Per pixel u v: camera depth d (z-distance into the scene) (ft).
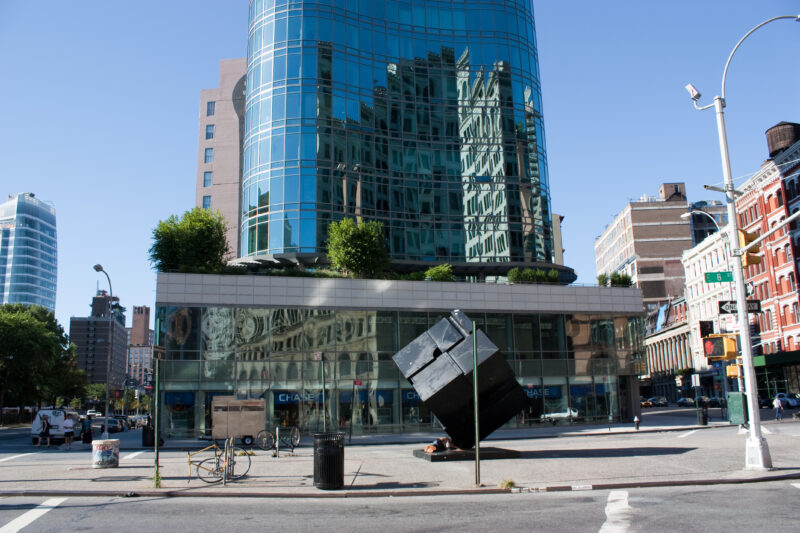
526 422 141.08
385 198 178.60
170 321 125.39
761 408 204.44
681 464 59.06
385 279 143.43
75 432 149.18
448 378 65.67
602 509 37.99
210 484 50.47
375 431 131.13
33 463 72.54
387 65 187.42
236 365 126.72
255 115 179.73
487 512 37.83
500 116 193.88
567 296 150.61
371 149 179.93
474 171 188.24
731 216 60.18
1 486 49.65
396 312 138.21
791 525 31.65
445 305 141.69
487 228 185.26
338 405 130.41
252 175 176.14
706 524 32.42
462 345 67.92
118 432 181.98
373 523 34.53
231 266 147.95
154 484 49.80
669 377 334.85
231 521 35.40
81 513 38.17
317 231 168.35
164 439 120.37
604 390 148.46
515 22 202.39
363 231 150.30
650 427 129.18
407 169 182.80
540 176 195.42
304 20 181.16
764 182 222.48
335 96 178.60
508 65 198.18
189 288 127.54
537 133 198.49
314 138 174.09
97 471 61.16
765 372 223.92
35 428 116.78
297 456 79.51
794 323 206.39
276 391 127.85
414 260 177.37
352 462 67.36
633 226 377.50
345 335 134.00
